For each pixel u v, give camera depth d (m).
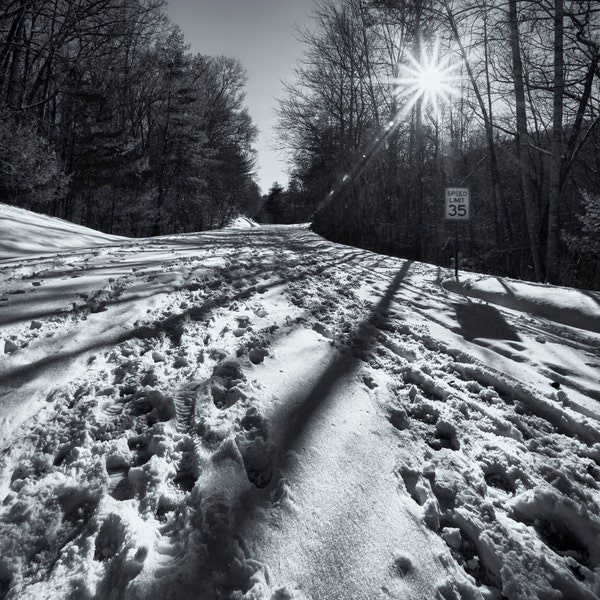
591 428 2.57
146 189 22.98
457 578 1.50
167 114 26.39
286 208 74.44
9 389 2.47
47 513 1.66
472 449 2.33
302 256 10.32
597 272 11.02
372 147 23.41
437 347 4.02
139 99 29.12
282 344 3.62
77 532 1.60
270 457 2.04
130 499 1.75
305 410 2.53
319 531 1.62
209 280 5.78
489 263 14.36
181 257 7.65
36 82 18.16
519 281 7.41
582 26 10.62
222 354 3.25
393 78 20.97
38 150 12.16
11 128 11.89
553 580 1.52
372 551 1.55
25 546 1.51
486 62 16.09
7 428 2.14
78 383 2.65
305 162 32.22
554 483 2.04
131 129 28.94
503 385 3.18
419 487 1.95
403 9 17.25
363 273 8.38
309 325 4.30
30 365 2.78
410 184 22.56
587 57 11.85
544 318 5.64
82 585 1.35
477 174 23.44
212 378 2.82
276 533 1.59
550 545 1.74
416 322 4.87
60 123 19.73
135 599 1.29
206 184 29.66
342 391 2.85
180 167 26.92
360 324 4.54
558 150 9.02
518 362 3.82
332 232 27.36
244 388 2.69
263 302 5.04
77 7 17.86
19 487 1.77
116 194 21.23
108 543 1.54
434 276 8.48
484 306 6.00
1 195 12.25
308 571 1.45
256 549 1.51
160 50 26.55
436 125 19.14
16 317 3.60
